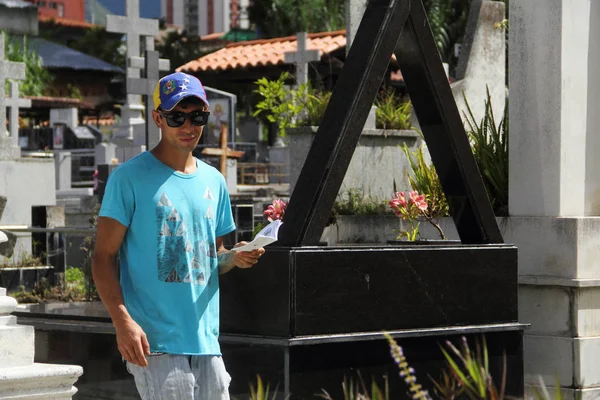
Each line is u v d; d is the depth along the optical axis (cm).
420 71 599
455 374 484
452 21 3381
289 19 4075
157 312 431
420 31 585
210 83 2998
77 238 1202
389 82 2406
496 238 617
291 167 1319
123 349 420
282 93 1617
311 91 1548
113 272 432
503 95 1376
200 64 2870
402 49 597
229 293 526
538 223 713
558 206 711
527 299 715
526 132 727
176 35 5562
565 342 695
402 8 571
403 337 546
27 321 627
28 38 5428
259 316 515
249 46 2898
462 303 580
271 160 3159
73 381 445
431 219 786
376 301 539
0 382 421
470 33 1348
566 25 710
